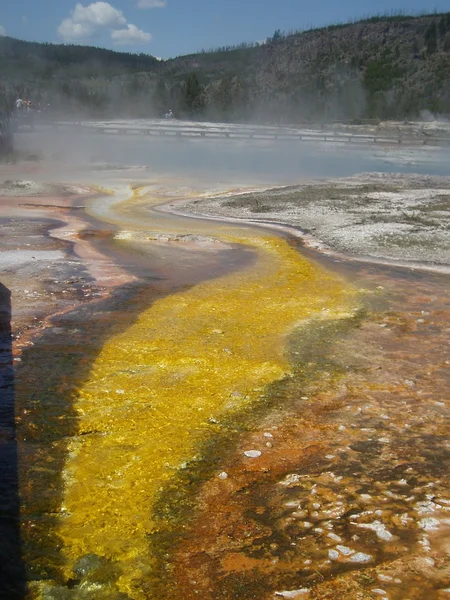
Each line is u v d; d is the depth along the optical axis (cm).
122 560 290
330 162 3050
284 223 1231
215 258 927
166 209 1444
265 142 4278
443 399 467
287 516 323
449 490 347
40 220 1255
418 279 827
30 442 393
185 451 386
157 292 734
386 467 372
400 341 588
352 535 307
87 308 665
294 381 495
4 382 480
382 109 8406
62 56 16800
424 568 284
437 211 1324
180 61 17412
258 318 646
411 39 14175
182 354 543
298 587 273
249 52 16888
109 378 491
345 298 728
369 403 458
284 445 397
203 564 288
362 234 1105
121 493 342
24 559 290
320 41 15575
